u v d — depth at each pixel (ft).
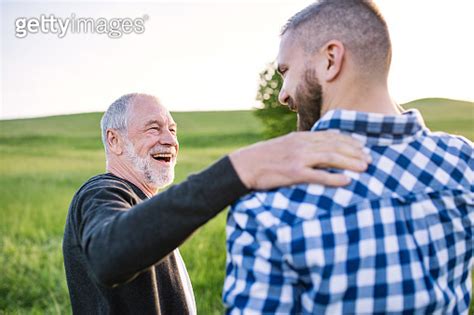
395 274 3.70
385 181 3.86
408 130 4.02
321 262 3.61
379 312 3.70
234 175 3.88
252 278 3.82
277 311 3.72
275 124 55.52
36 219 43.86
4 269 27.20
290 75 4.35
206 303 19.79
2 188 58.70
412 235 3.84
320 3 4.27
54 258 29.50
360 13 4.08
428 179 4.00
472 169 4.31
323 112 4.28
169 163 7.75
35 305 22.53
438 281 3.99
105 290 5.88
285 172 3.81
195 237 27.68
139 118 7.52
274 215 3.75
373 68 4.09
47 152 79.97
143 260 4.07
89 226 4.83
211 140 89.76
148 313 5.99
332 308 3.66
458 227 4.09
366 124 3.94
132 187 6.90
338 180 3.75
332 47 4.09
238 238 3.89
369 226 3.70
